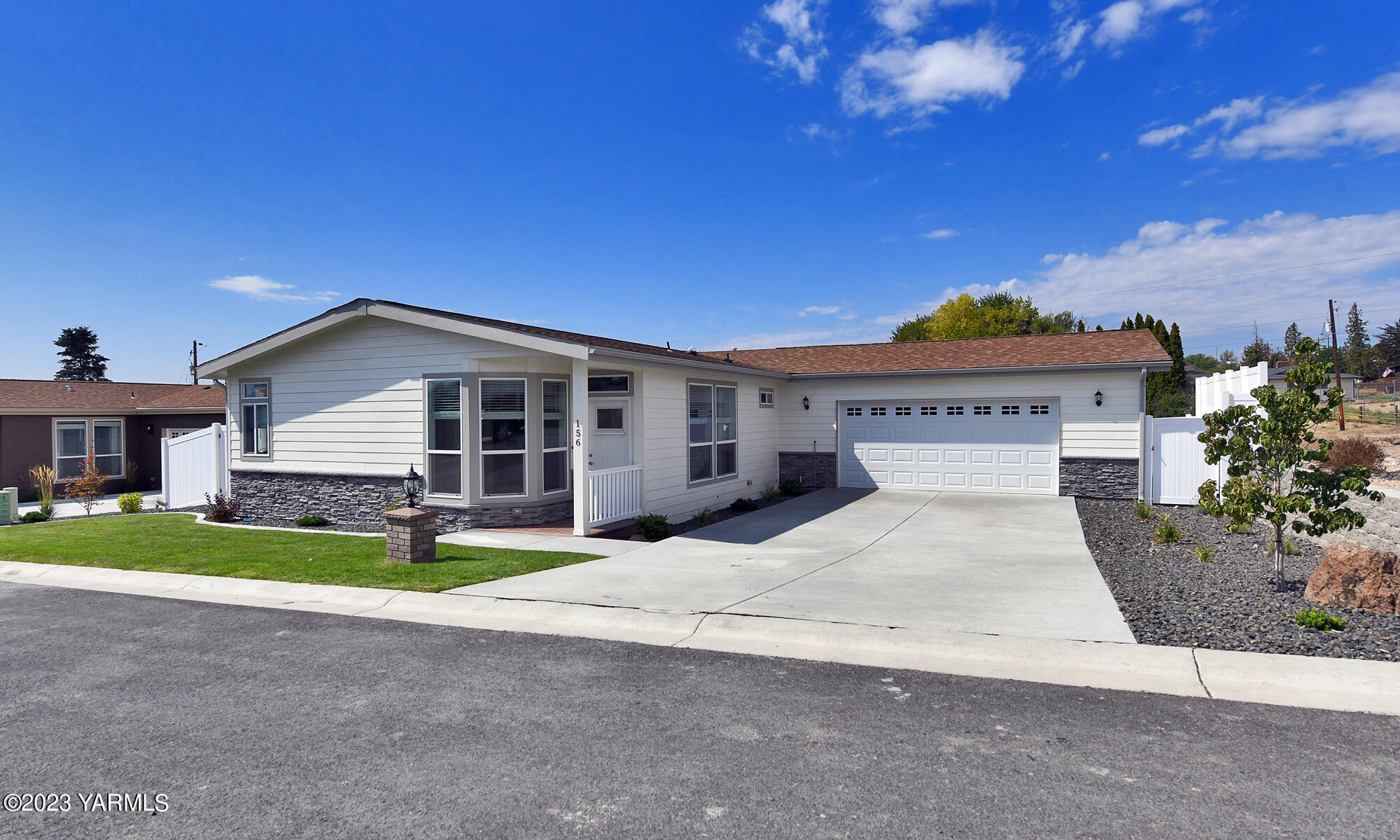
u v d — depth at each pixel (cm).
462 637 628
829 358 1927
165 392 2680
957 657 560
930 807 346
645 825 335
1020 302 5356
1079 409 1557
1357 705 458
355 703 484
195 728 447
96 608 742
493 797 361
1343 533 929
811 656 570
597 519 1129
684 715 458
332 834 331
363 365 1269
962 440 1673
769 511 1405
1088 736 420
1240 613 637
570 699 486
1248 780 368
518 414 1188
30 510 1792
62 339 5697
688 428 1382
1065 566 867
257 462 1398
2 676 542
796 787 367
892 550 989
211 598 780
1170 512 1331
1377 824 328
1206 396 1577
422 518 910
